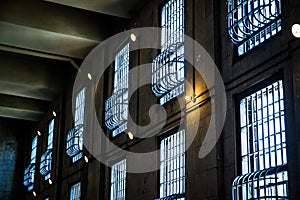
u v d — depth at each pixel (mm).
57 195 27922
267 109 12500
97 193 22266
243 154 13148
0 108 31312
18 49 25422
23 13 22516
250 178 12266
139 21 20594
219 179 13711
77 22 23359
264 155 12352
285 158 11633
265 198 11258
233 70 13914
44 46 23969
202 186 14367
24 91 29031
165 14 18641
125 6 20578
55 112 30156
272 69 12359
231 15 13961
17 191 34781
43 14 22859
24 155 35500
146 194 17938
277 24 12539
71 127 27281
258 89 12930
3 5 22281
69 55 24875
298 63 11359
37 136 33500
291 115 11461
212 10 15109
